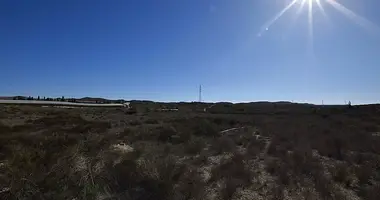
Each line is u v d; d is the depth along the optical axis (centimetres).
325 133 2306
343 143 1752
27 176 832
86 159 1027
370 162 1351
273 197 885
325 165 1309
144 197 823
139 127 2544
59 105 7900
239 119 3775
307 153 1436
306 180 1052
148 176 912
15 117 3475
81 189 809
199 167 1195
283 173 1094
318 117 4328
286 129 2527
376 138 2025
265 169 1211
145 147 1522
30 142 1379
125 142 1659
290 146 1727
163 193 838
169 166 1000
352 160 1416
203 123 2483
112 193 833
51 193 784
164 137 1872
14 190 760
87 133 1830
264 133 2361
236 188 948
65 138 1477
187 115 4753
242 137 2061
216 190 943
